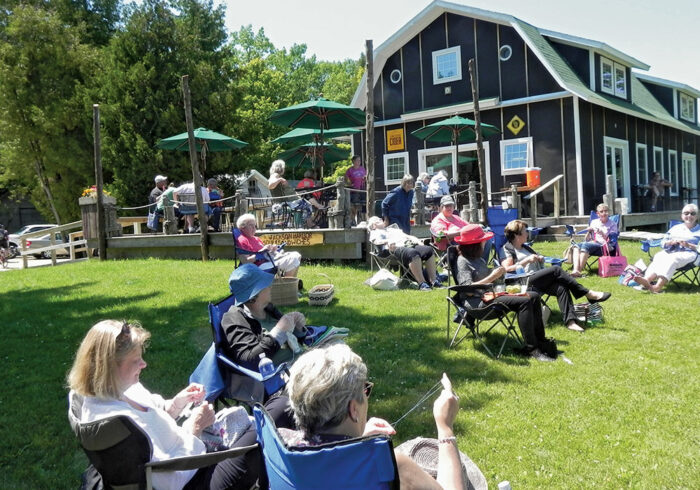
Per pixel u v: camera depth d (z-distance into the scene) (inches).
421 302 308.0
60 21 1047.6
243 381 144.4
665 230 786.8
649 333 244.1
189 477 100.0
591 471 139.9
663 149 922.1
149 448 92.0
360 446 77.2
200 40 1050.1
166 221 526.6
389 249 360.8
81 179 1068.5
